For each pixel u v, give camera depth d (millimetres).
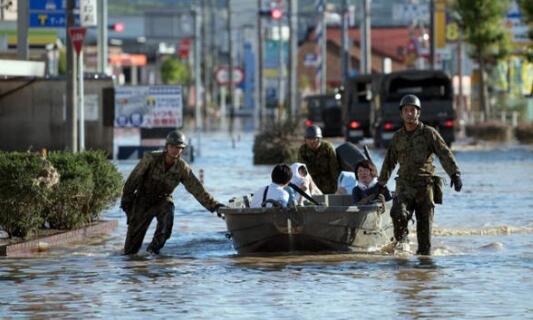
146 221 60344
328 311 42312
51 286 48781
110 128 133125
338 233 58688
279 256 58281
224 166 134250
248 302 44375
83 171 68375
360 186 62125
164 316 41625
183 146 59906
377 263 55156
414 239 64750
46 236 64625
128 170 121938
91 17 106938
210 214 81375
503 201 88312
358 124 186500
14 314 42188
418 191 58031
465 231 68500
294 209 57750
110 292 47031
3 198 62688
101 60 156125
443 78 161875
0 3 152125
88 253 60562
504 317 40969
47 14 130875
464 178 111688
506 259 56375
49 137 132250
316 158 67688
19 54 121062
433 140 57844
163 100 140500
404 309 42594
